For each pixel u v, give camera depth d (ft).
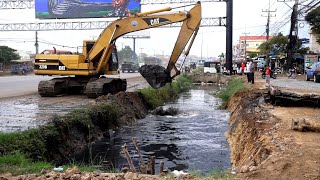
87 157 45.37
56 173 27.04
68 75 84.58
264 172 26.16
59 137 44.45
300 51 168.66
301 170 25.93
